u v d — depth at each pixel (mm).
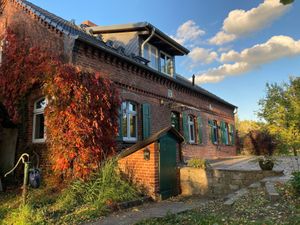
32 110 11195
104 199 7574
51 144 9523
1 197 8539
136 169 9602
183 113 17625
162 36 16188
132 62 13055
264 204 6180
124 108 13039
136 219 6457
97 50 11383
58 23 11312
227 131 25312
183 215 6195
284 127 27562
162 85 15961
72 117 9172
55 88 9312
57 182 9258
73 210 7141
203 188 10602
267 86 29000
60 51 10734
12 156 10953
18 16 12828
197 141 19125
